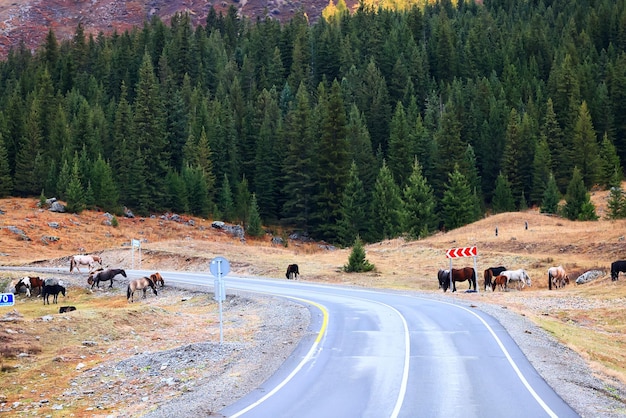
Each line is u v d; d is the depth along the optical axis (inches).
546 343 832.9
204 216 3880.4
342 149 3806.6
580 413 515.5
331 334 887.1
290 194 3971.5
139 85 4060.0
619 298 1302.9
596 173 3900.1
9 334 898.1
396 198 3260.3
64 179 3636.8
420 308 1141.7
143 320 1098.7
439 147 3991.1
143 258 2416.3
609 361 814.5
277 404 554.6
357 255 1988.2
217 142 4271.7
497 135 4284.0
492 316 1027.3
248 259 2273.6
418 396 571.2
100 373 745.0
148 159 3905.0
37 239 2908.5
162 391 641.0
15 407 631.8
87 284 1781.5
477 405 540.7
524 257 1866.4
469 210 3070.9
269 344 828.6
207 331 1026.7
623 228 2039.9
